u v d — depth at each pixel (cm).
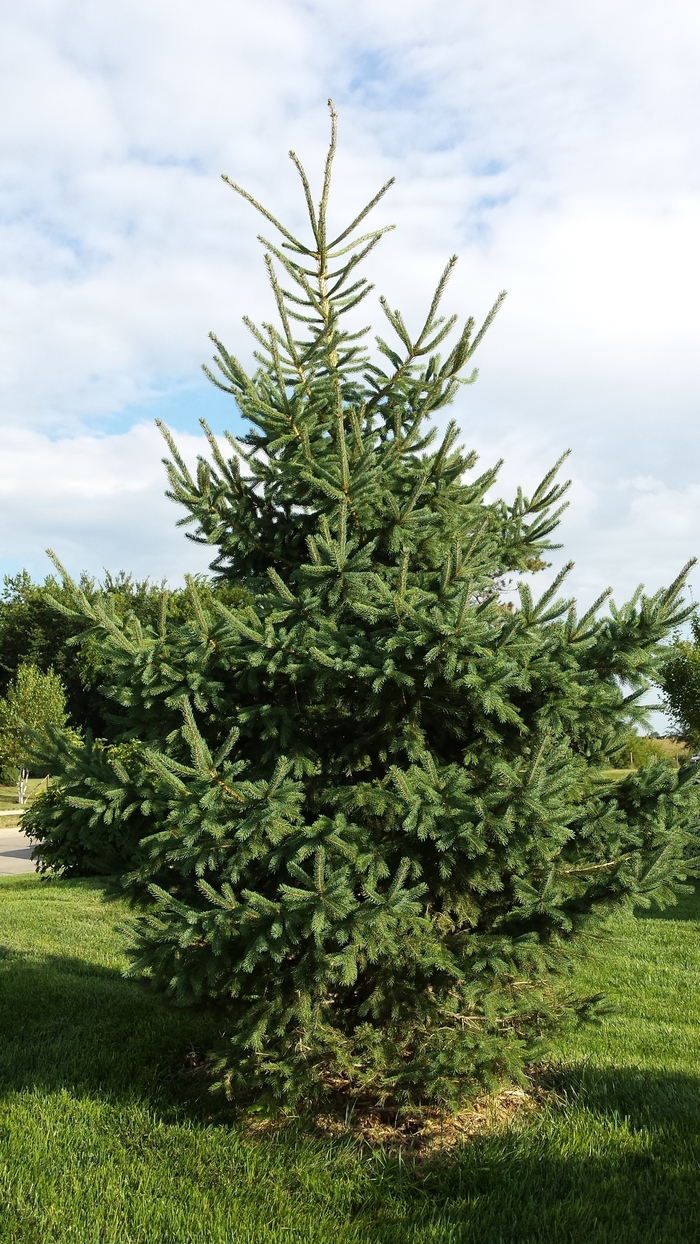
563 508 568
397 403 549
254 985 465
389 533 514
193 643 480
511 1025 506
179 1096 520
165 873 524
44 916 1084
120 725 552
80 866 1391
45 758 508
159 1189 407
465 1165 426
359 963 472
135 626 480
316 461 514
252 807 423
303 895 398
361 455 486
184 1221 381
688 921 1142
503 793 414
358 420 529
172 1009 519
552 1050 594
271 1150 444
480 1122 479
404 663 457
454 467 544
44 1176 417
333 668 452
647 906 472
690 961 909
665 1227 372
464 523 546
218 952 420
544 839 443
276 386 524
